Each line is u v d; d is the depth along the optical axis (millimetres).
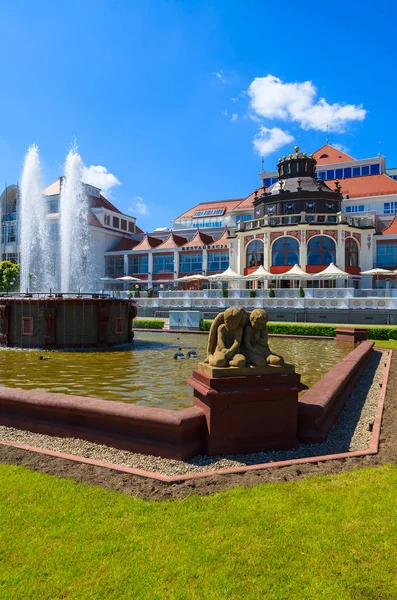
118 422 5406
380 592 2816
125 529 3465
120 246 64688
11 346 16234
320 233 42688
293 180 49094
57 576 2945
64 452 5258
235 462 5008
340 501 3918
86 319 16141
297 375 5461
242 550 3209
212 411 5125
